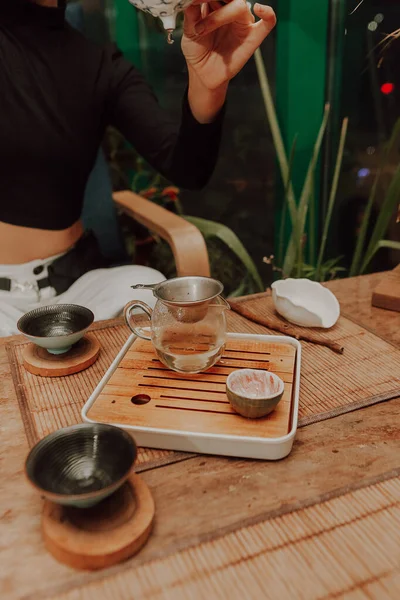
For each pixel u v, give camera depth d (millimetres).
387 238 2178
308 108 2232
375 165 2201
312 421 896
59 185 1642
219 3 1196
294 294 1297
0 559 660
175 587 617
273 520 705
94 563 641
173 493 754
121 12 2418
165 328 923
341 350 1103
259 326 1224
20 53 1584
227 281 2527
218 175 2645
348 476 780
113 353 1120
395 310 1313
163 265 2467
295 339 1114
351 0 1939
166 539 681
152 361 1041
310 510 721
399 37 1784
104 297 1496
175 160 1679
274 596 604
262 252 2637
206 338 920
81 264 1720
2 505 746
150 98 1829
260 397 840
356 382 1005
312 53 2135
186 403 903
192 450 830
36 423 901
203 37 1152
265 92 1909
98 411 885
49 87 1612
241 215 2672
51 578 632
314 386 994
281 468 798
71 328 1114
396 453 824
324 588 613
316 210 2340
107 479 708
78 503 653
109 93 1767
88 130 1701
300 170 2322
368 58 1977
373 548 664
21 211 1601
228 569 638
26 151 1569
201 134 1545
